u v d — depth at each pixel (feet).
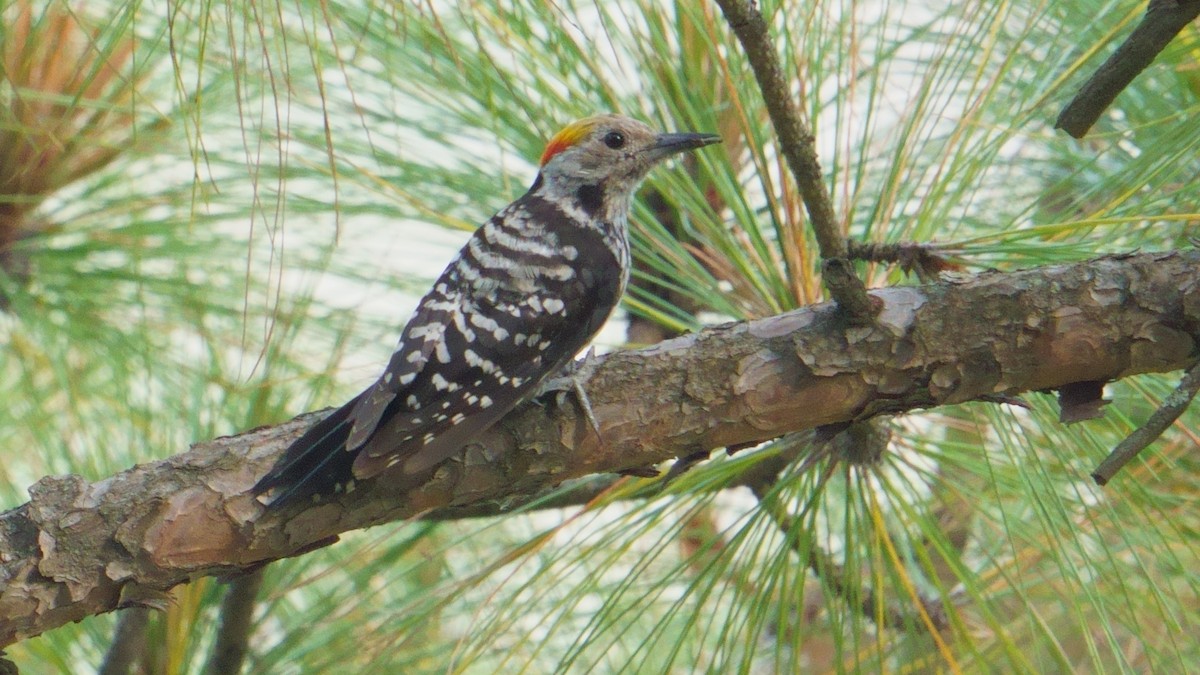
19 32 20.67
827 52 20.63
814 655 21.04
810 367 20.38
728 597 21.03
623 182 20.66
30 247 20.81
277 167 20.76
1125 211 20.57
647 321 20.98
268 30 20.63
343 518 20.39
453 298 20.48
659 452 20.42
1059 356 20.35
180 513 20.35
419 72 20.76
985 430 20.67
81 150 20.79
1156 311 20.34
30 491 20.35
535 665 20.84
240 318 20.84
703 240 20.68
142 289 20.83
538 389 20.43
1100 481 20.30
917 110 20.57
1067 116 20.39
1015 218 20.58
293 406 20.81
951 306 20.36
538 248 20.54
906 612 20.56
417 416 20.38
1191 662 20.70
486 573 20.58
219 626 20.66
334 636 20.72
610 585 20.84
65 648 20.74
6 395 21.02
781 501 20.58
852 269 20.33
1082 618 20.45
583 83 20.76
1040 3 20.58
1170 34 20.31
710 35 20.54
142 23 20.70
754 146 20.54
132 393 20.85
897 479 20.68
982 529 20.81
